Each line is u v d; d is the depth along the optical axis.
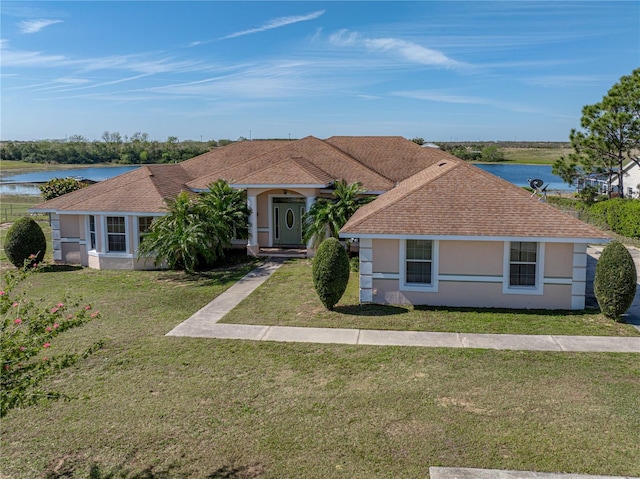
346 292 16.45
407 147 26.95
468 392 9.06
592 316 13.53
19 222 21.03
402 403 8.70
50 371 6.29
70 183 35.97
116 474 6.98
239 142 29.41
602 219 31.64
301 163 23.14
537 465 6.92
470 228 14.17
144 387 9.53
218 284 17.75
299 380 9.73
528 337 11.90
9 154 114.00
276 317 13.73
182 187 24.05
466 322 13.09
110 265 20.89
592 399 8.73
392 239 14.61
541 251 14.13
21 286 17.91
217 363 10.62
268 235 24.11
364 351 11.16
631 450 7.22
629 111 31.67
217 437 7.80
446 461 7.07
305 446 7.50
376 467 6.98
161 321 13.57
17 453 7.52
